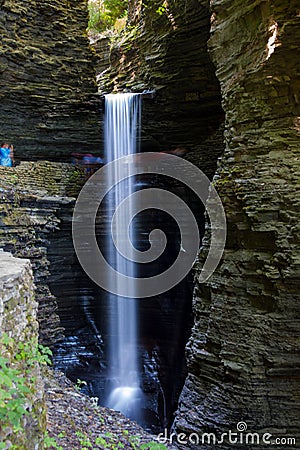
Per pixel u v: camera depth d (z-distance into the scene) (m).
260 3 7.41
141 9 15.71
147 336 13.66
